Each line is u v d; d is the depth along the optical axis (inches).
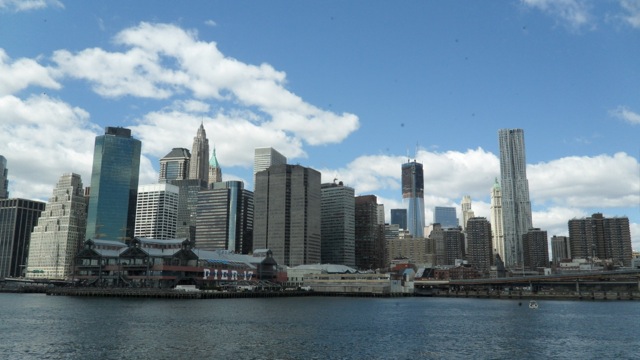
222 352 3346.5
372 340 4047.7
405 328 4982.8
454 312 7509.8
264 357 3228.3
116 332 4124.0
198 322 5000.0
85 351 3282.5
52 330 4205.2
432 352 3560.5
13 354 3179.1
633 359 3400.6
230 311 6476.4
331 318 5895.7
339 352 3459.6
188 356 3191.4
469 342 4055.1
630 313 7450.8
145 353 3250.5
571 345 3961.6
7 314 5590.6
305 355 3326.8
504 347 3828.7
